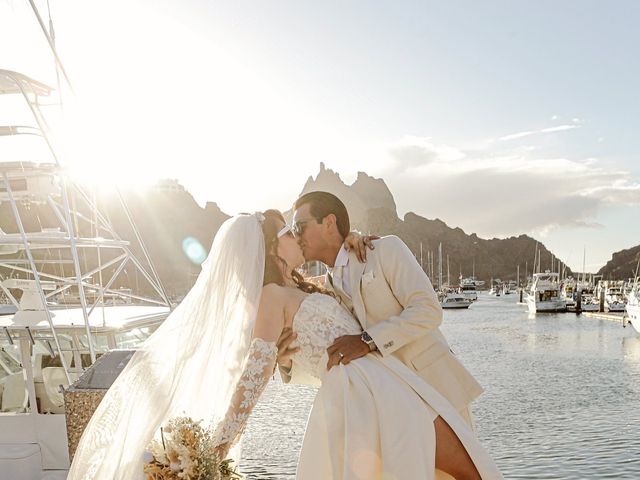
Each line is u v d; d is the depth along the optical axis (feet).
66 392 13.47
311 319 9.05
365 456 8.28
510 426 70.18
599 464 55.36
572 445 61.46
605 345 151.74
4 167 19.48
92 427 8.77
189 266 488.02
